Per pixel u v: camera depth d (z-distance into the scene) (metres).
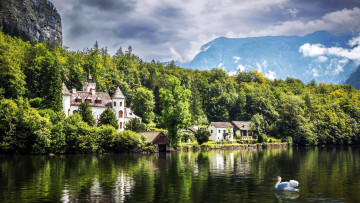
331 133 149.75
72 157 75.50
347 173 53.47
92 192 37.44
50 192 37.28
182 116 99.88
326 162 70.12
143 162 66.62
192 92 171.12
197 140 115.62
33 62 109.81
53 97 95.69
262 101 155.50
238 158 78.38
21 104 86.00
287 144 136.12
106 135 89.06
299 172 54.41
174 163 65.62
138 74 182.38
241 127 145.25
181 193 37.22
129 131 91.50
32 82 108.56
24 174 49.41
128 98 152.50
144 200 33.84
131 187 40.38
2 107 79.31
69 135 84.06
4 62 93.31
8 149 77.12
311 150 112.88
